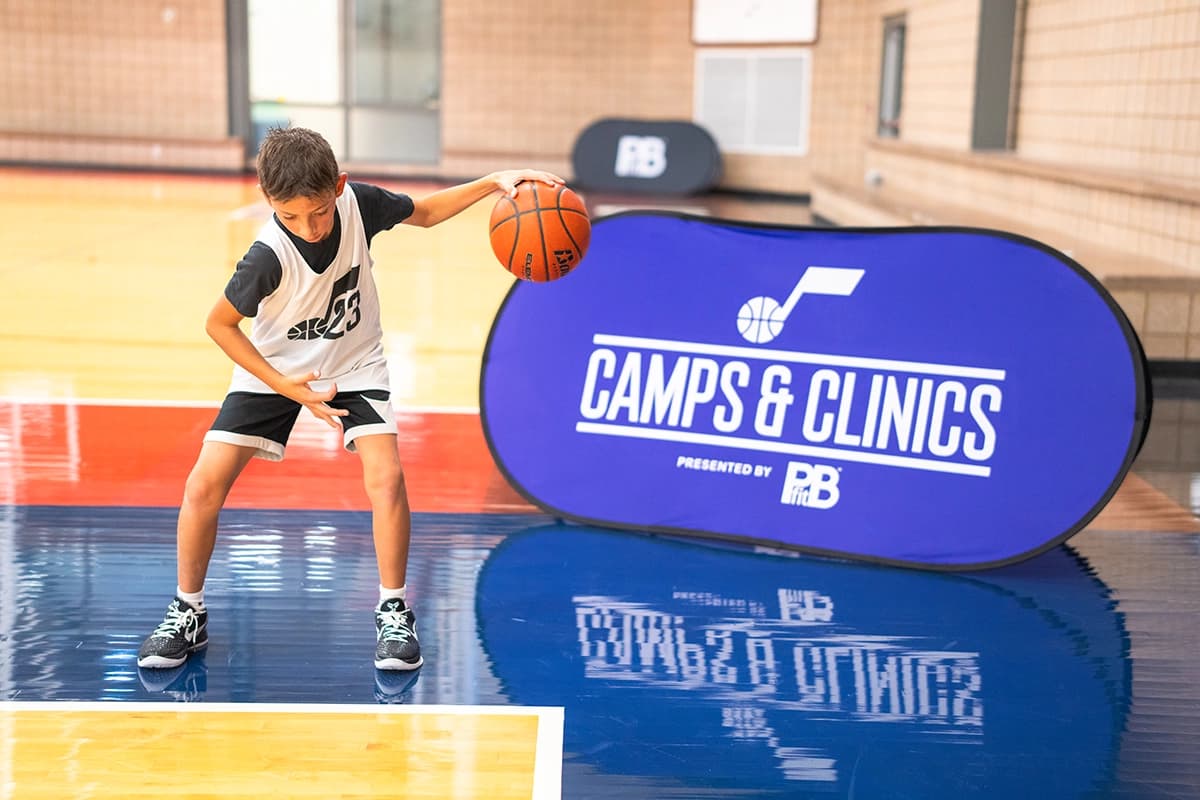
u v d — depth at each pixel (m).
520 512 3.84
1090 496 3.30
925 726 2.52
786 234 3.73
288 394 2.52
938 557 3.41
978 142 9.25
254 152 16.50
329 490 3.98
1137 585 3.34
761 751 2.39
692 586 3.26
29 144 16.16
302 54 16.20
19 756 2.29
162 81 16.22
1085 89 7.68
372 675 2.68
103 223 10.83
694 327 3.73
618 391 3.76
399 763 2.31
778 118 14.91
